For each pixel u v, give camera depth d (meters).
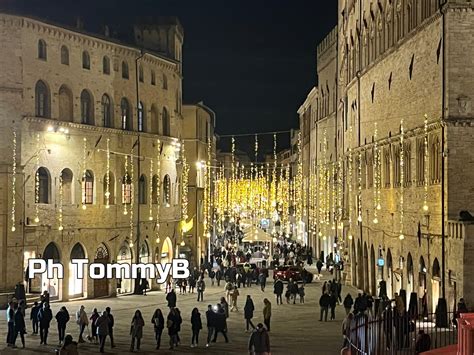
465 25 46.03
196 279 73.38
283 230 140.50
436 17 47.69
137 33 85.38
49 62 63.91
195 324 44.16
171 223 82.00
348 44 79.44
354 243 75.06
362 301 47.84
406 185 54.72
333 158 96.88
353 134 75.06
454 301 44.66
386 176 60.81
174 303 52.22
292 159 168.75
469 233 43.47
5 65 60.00
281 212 150.38
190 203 96.44
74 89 66.75
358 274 72.69
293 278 74.50
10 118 59.84
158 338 43.59
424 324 45.31
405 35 54.59
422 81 50.72
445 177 46.28
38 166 62.19
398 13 57.12
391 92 58.78
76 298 66.06
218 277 78.69
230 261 89.06
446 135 46.22
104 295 68.50
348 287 75.62
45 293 46.56
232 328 50.97
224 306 47.16
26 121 61.06
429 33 49.28
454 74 46.03
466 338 26.08
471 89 46.09
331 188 99.81
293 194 156.25
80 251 67.12
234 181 153.12
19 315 43.03
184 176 89.88
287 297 64.12
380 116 62.62
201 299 65.56
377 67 63.59
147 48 81.19
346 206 81.44
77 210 66.38
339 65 88.19
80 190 66.81
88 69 68.44
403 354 33.72
